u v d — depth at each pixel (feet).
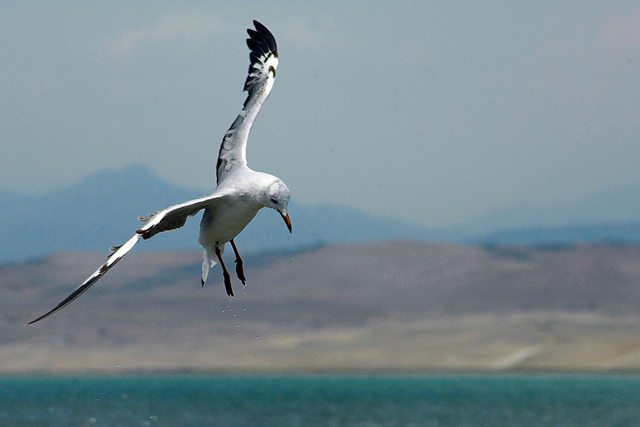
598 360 402.72
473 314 581.12
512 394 278.46
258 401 270.67
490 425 189.16
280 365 480.23
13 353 531.50
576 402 241.14
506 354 438.81
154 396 301.84
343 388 331.36
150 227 33.12
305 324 593.42
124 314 627.46
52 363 508.53
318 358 486.38
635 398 252.01
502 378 371.15
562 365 405.59
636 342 419.95
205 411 235.81
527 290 618.03
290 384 365.20
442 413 219.82
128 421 212.02
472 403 247.70
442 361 444.55
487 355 446.19
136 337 568.82
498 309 590.55
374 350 487.20
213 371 474.49
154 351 533.55
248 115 40.81
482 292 631.97
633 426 179.52
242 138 39.78
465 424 192.24
